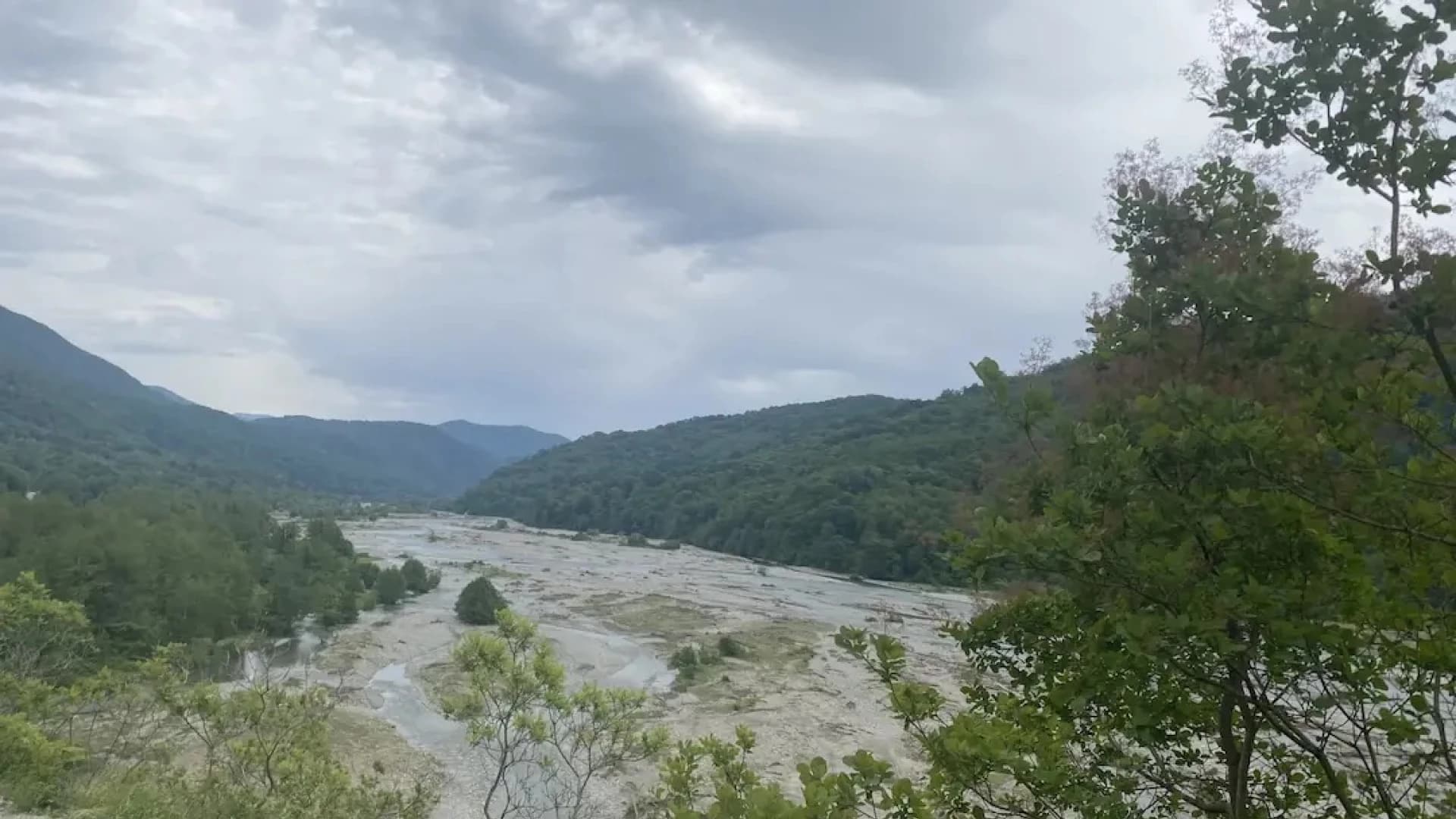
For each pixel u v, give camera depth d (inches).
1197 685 142.9
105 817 383.6
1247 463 117.9
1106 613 131.5
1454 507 123.0
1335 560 120.5
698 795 199.3
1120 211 157.3
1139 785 158.6
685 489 4220.0
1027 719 157.6
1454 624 121.3
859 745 871.7
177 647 593.0
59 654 672.4
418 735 903.7
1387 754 163.2
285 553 2039.9
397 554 2733.8
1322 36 121.3
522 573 2373.3
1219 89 134.0
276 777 417.1
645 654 1369.3
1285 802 158.7
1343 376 115.8
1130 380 143.6
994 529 124.4
